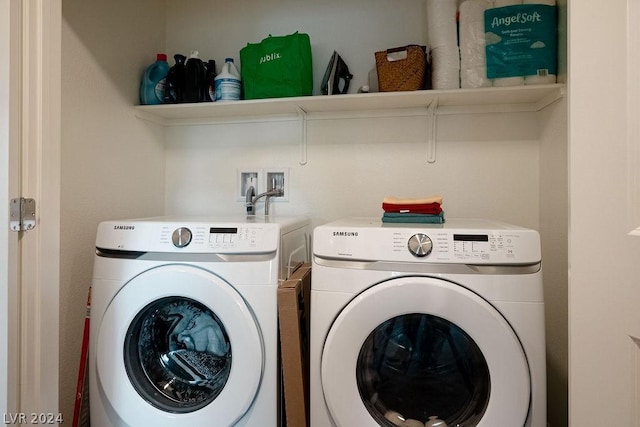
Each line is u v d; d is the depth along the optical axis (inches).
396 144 64.9
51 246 37.3
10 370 33.7
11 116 33.4
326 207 67.1
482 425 35.0
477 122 62.6
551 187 55.6
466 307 34.9
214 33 70.6
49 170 36.8
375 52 60.6
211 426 40.2
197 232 42.3
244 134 69.9
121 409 41.9
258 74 60.2
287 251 47.4
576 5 28.8
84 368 47.5
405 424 39.0
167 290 41.1
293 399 40.1
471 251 35.8
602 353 28.3
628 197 27.1
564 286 50.9
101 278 43.5
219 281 40.8
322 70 66.7
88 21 53.3
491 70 53.8
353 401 37.0
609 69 27.7
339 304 37.8
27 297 35.1
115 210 58.9
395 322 38.6
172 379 45.5
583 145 28.7
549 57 52.7
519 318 34.9
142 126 65.6
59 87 37.9
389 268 37.1
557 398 53.1
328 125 66.9
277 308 40.8
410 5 64.3
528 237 35.8
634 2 26.7
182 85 63.4
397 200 48.6
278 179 68.8
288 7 68.1
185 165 71.8
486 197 62.3
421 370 39.7
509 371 34.4
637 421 27.1
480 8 54.7
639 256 26.5
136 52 63.6
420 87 56.7
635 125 26.7
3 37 33.1
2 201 33.3
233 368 40.0
